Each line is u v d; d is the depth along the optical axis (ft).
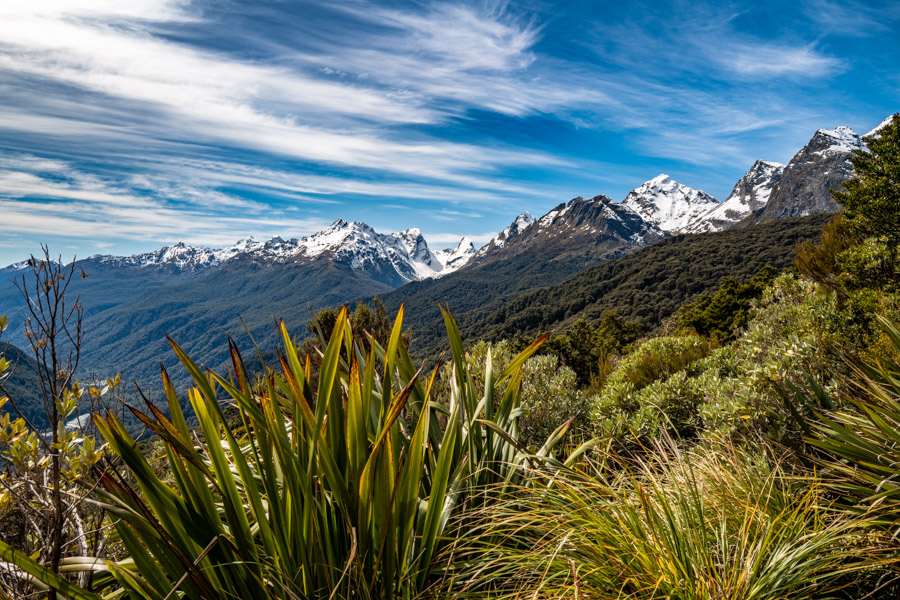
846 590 5.16
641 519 5.53
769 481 6.32
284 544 4.58
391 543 4.72
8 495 4.99
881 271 18.98
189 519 4.33
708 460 7.79
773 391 9.34
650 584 4.65
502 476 6.86
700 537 5.11
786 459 7.69
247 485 4.47
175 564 4.22
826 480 6.25
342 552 4.91
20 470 4.86
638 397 14.19
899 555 4.82
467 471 6.37
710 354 18.57
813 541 4.99
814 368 9.99
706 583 4.51
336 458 5.12
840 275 22.06
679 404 13.02
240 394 4.62
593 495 6.01
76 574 5.04
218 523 4.42
